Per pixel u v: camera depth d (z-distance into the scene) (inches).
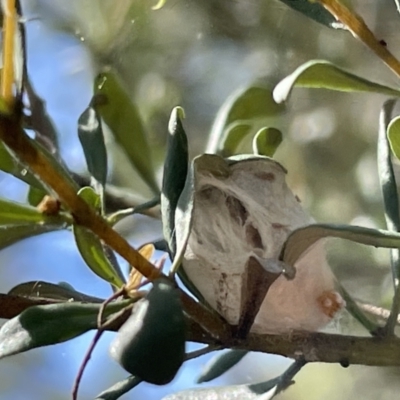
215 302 26.8
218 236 27.3
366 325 27.7
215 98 42.4
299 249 26.5
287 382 26.9
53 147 29.2
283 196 28.0
